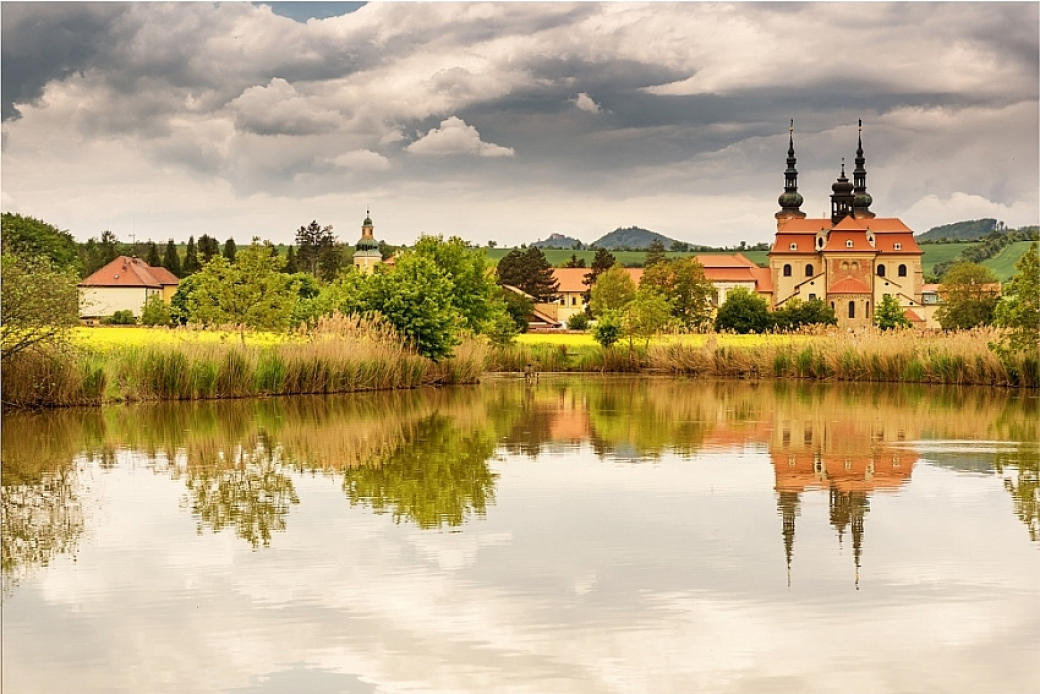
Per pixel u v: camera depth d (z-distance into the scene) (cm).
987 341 5603
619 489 2052
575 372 7719
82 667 1080
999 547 1561
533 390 5338
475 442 2831
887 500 1950
